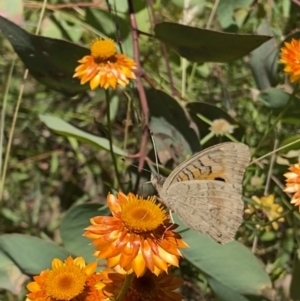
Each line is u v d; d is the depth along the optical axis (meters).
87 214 0.29
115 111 0.35
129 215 0.22
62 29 0.36
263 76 0.34
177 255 0.22
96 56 0.28
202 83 0.37
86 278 0.23
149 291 0.23
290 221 0.32
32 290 0.23
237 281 0.28
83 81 0.28
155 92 0.31
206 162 0.23
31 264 0.28
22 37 0.30
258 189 0.33
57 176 0.36
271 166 0.32
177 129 0.32
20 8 0.32
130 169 0.32
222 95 0.37
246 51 0.30
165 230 0.22
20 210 0.35
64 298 0.23
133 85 0.32
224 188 0.23
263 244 0.33
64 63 0.31
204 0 0.35
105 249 0.22
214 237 0.24
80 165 0.36
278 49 0.34
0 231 0.35
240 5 0.35
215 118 0.33
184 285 0.32
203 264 0.28
